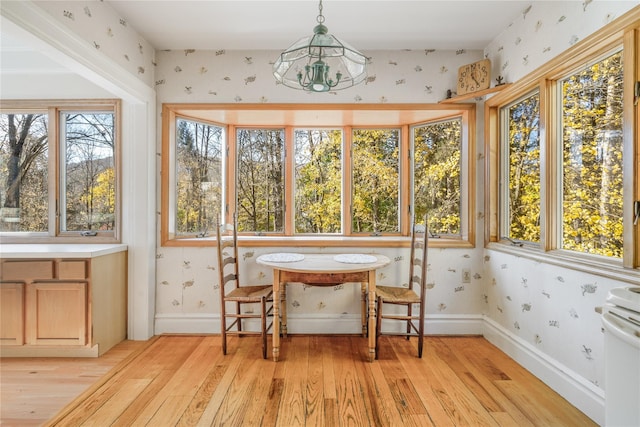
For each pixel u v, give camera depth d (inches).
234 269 106.1
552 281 75.2
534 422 62.8
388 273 107.5
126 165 102.7
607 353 38.1
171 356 90.4
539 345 79.5
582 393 65.7
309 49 59.7
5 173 107.7
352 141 121.8
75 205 107.6
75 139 107.2
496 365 85.7
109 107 105.0
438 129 113.8
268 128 121.6
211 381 77.0
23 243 104.3
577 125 72.4
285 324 103.8
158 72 105.3
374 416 64.1
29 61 100.3
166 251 106.3
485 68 94.9
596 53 65.4
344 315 107.2
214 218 118.2
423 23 90.4
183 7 83.2
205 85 105.6
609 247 64.4
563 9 71.7
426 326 106.1
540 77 79.2
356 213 121.8
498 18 88.4
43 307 87.8
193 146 113.3
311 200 122.0
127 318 102.9
